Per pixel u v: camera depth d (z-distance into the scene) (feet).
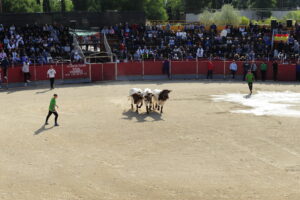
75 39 144.05
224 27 175.11
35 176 47.85
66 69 121.60
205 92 103.76
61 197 42.37
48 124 71.31
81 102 90.99
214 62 132.05
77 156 54.44
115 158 53.57
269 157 53.57
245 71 125.08
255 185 44.88
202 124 70.59
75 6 283.59
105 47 144.77
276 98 94.73
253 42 150.61
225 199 41.68
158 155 54.65
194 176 47.47
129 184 45.44
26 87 113.70
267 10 305.53
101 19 168.76
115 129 67.77
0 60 122.21
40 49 133.80
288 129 66.85
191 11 300.20
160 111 81.05
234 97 96.37
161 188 44.34
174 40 152.66
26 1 272.51
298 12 277.03
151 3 294.46
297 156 53.88
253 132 65.26
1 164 51.72
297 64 124.77
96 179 46.88
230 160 52.54
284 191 43.37
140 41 149.59
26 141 61.21
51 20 162.30
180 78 131.75
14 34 139.85
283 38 150.41
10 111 81.76
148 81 125.90
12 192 43.68
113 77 128.47
